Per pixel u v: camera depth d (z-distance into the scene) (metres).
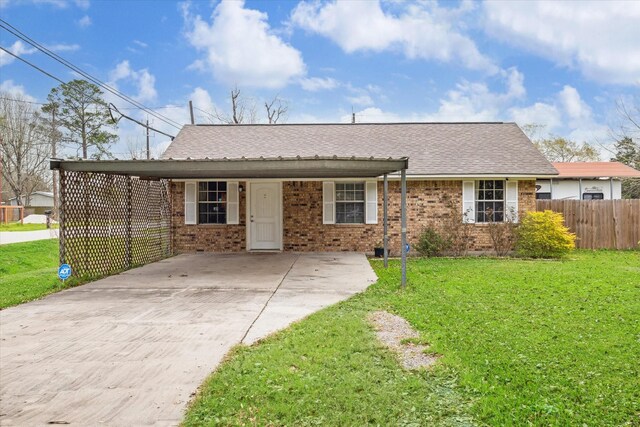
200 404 3.59
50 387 3.94
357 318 6.13
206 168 8.50
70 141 41.28
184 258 12.83
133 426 3.27
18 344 5.13
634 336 5.20
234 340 5.20
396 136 16.05
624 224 15.33
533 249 13.05
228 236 14.24
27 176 45.38
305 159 8.19
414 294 7.71
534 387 3.82
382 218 14.08
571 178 22.44
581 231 15.38
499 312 6.38
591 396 3.65
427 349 4.77
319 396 3.69
